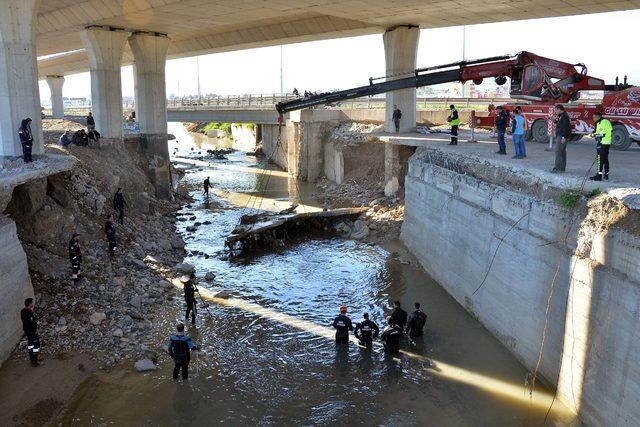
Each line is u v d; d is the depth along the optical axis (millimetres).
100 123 32438
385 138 28812
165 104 35406
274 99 51469
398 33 31750
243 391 12977
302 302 18484
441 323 16453
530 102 24453
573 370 11336
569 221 11820
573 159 17172
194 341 15445
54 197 19844
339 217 28375
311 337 15805
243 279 20672
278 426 11641
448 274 19031
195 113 55062
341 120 43281
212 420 11828
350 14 27891
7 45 19141
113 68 32531
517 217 14102
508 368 13594
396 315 14938
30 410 11758
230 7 25484
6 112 19500
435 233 20516
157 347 14891
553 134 19703
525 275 13477
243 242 24484
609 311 10156
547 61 23281
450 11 27000
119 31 32312
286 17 36156
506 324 14555
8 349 13414
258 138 66188
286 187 40531
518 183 14758
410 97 33062
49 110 72750
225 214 31547
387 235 26031
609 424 10102
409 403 12414
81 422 11617
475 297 16656
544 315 12570
